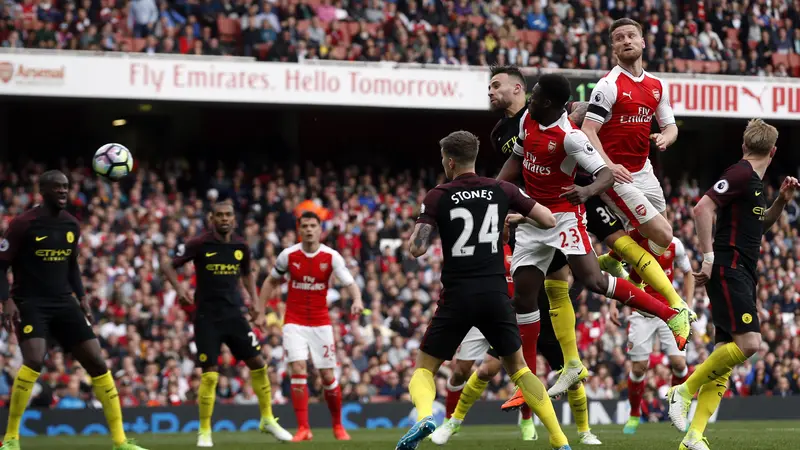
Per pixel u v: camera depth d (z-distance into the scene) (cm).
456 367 978
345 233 2009
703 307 1928
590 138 791
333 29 2144
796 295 2028
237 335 1030
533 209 671
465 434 1152
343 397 1633
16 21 1930
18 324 813
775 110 2178
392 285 1878
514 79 841
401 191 2223
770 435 996
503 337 662
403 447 655
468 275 656
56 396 1502
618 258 866
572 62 2197
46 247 813
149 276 1764
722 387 741
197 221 1983
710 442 872
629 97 800
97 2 1994
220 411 1476
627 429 1161
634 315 1164
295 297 1113
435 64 2064
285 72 1964
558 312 852
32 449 1012
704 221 734
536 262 811
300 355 1103
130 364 1584
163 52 1964
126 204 1983
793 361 1831
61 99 2120
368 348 1723
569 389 887
